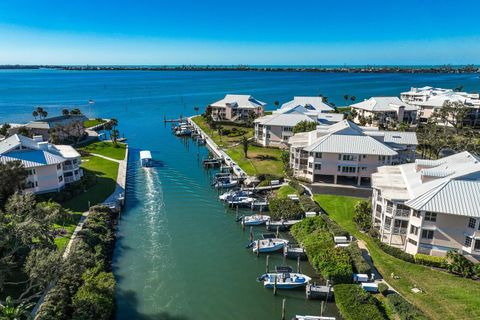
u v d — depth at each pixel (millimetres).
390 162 73562
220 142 116688
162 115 179875
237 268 50344
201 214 67188
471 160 55812
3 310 29531
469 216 44031
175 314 41312
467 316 37812
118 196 70125
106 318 38281
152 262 51344
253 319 40656
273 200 67188
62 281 40438
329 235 53469
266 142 109875
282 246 54625
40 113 148625
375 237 53875
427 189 48750
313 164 75750
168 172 91375
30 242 37594
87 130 131000
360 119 134375
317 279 47188
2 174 54969
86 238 50969
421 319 36562
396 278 44500
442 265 45844
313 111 122438
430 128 113625
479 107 132125
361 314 37844
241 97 156000
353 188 73750
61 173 68875
